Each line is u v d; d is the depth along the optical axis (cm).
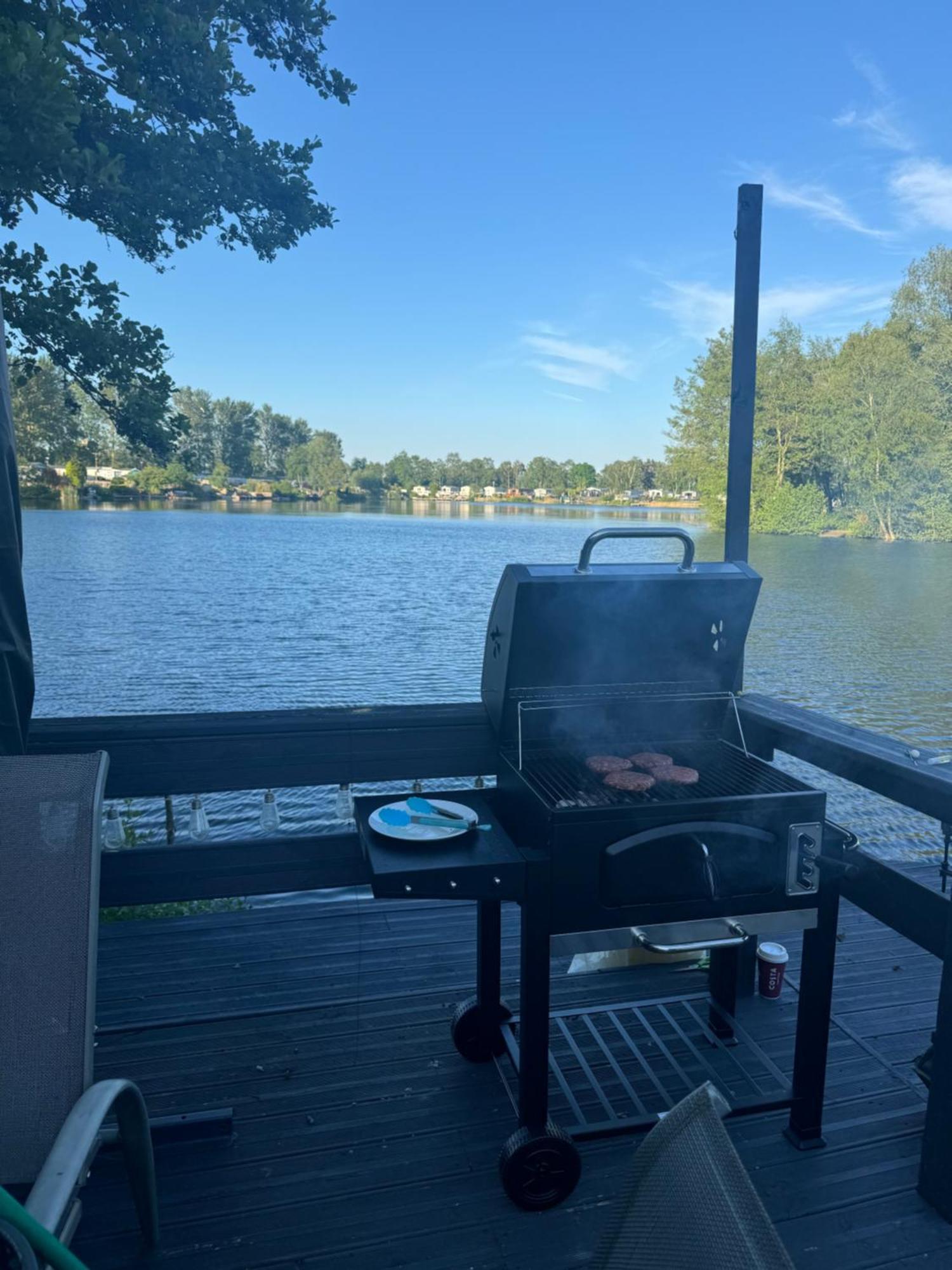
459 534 7350
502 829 176
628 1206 46
